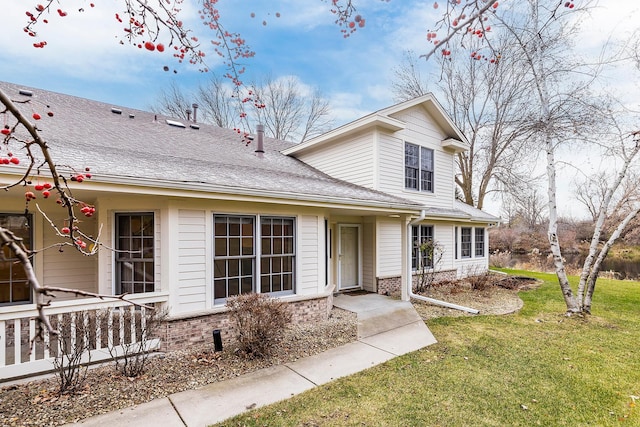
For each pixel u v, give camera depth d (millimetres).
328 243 8180
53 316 4637
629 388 4199
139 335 4633
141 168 5207
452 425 3365
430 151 11867
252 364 4762
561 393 4051
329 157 11406
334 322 6934
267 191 5715
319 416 3484
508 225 30406
